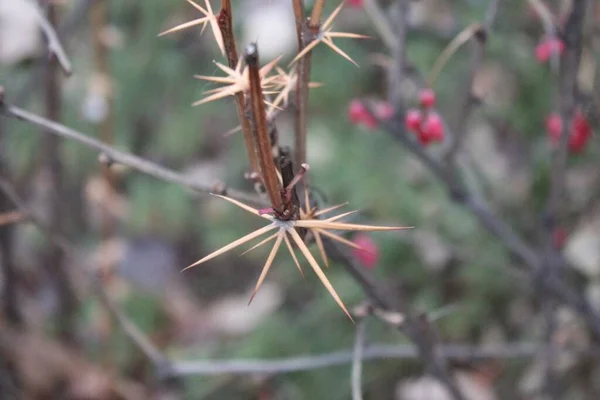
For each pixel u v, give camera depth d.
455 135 0.32
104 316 0.43
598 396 0.41
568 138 0.31
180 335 0.51
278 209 0.22
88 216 0.51
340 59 0.51
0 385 0.41
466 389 0.43
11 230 0.41
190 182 0.27
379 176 0.48
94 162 0.51
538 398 0.41
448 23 0.45
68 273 0.44
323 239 0.26
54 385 0.43
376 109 0.32
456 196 0.33
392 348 0.31
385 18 0.33
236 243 0.22
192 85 0.56
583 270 0.42
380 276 0.45
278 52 0.50
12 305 0.42
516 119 0.47
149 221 0.54
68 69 0.27
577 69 0.30
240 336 0.50
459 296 0.46
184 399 0.43
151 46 0.55
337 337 0.45
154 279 0.53
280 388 0.43
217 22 0.22
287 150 0.23
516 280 0.44
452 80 0.48
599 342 0.37
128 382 0.45
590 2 0.33
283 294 0.51
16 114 0.26
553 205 0.32
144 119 0.56
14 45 0.32
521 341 0.44
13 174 0.47
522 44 0.45
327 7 0.51
